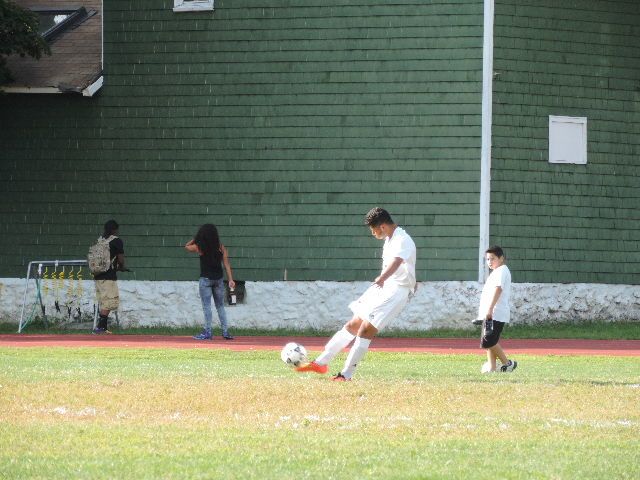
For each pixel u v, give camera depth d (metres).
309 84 104.75
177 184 106.94
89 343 89.19
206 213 106.31
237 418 42.00
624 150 106.75
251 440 36.84
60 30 118.44
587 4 105.44
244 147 105.75
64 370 60.62
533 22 103.69
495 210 102.44
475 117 102.31
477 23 102.38
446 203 102.62
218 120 106.31
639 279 107.31
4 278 109.38
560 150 104.56
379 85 103.62
